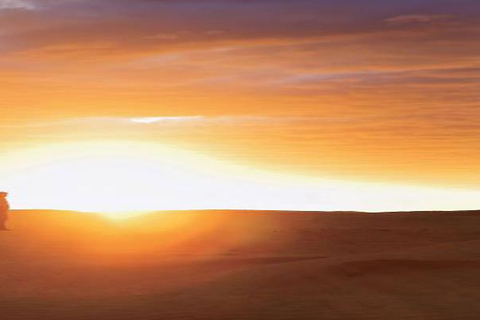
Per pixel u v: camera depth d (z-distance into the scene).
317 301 16.48
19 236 37.53
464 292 16.86
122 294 18.86
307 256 28.05
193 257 27.66
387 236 38.88
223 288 18.64
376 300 16.36
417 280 18.45
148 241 36.25
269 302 16.59
